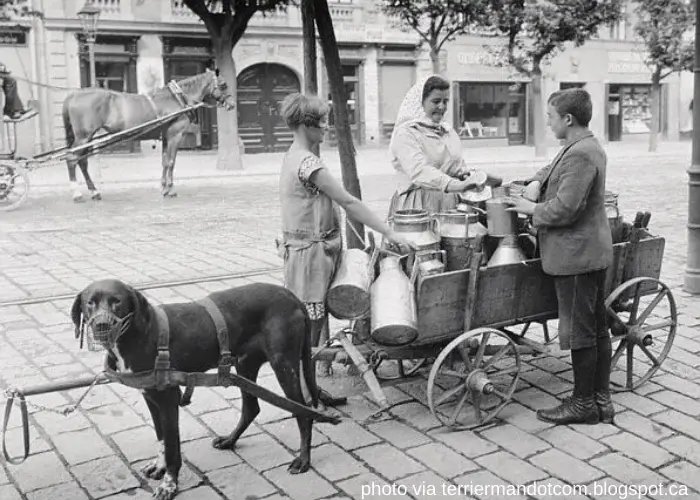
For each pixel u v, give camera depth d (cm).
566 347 453
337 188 430
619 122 3731
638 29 2847
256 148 3020
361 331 471
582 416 457
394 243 443
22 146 2569
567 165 432
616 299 509
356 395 509
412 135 506
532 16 2495
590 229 440
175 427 376
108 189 1744
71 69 2608
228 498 379
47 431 462
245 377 421
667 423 462
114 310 343
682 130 3894
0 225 1223
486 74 3344
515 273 472
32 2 2503
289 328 399
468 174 500
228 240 1096
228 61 2114
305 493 383
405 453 427
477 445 436
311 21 573
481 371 455
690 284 767
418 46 2639
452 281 451
